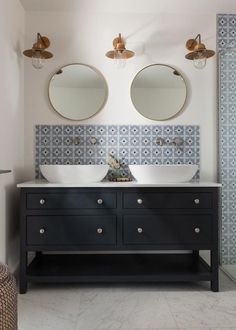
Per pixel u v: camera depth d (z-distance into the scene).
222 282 2.31
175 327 1.66
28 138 2.63
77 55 2.65
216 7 2.59
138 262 2.38
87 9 2.61
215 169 2.68
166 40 2.68
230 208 2.63
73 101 2.63
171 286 2.23
